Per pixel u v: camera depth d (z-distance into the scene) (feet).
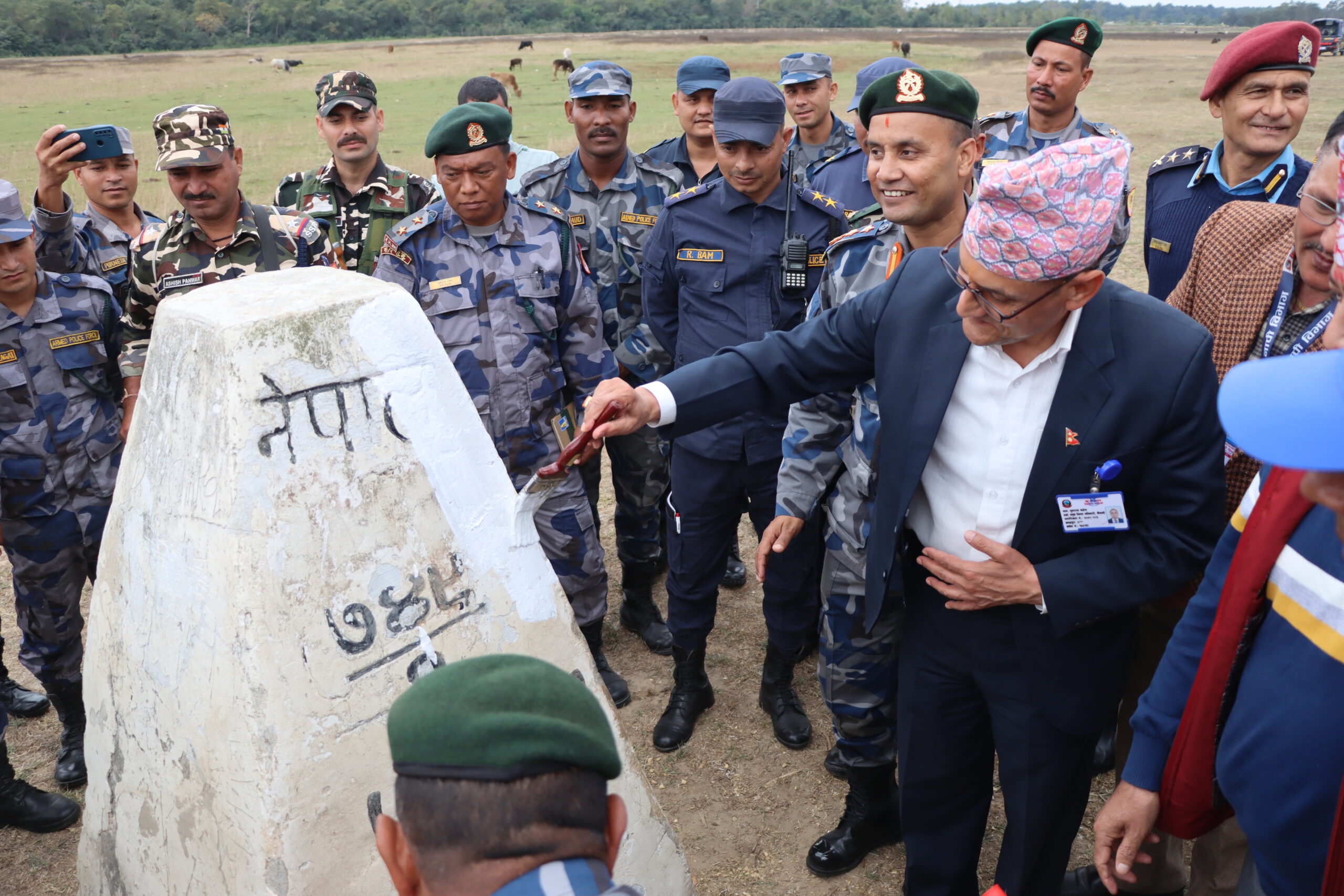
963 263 5.59
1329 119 55.06
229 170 10.19
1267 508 4.73
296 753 4.97
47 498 9.69
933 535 6.63
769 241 10.34
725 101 9.78
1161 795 5.59
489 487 5.78
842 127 17.39
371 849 5.20
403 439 5.43
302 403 5.12
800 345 6.93
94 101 99.25
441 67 161.89
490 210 10.26
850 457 7.74
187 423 5.23
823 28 411.95
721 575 10.40
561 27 414.62
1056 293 5.46
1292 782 4.51
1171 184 11.09
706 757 10.23
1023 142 15.19
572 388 11.10
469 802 2.76
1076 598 5.99
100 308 10.07
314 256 10.95
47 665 9.94
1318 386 2.96
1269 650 4.73
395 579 5.35
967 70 127.24
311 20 346.74
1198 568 6.06
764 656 12.00
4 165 48.80
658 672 11.80
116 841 5.98
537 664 3.09
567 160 13.78
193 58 218.38
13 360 9.51
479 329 10.27
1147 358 5.84
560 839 2.79
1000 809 9.49
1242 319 7.11
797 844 9.04
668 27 424.05
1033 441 6.10
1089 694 6.45
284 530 5.02
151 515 5.50
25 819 9.35
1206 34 308.19
